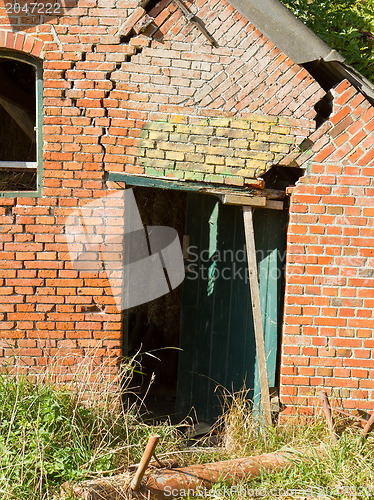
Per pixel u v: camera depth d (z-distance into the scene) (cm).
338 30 708
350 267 508
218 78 493
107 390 493
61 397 455
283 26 479
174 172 501
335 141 501
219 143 500
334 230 507
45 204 498
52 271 502
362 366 514
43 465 403
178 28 488
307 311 511
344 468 430
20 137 823
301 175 534
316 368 514
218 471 427
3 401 439
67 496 377
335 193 504
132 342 775
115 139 495
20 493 388
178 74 492
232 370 562
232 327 563
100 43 487
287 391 516
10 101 754
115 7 482
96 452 417
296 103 497
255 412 535
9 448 402
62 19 485
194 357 590
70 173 498
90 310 509
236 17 487
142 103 494
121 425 468
